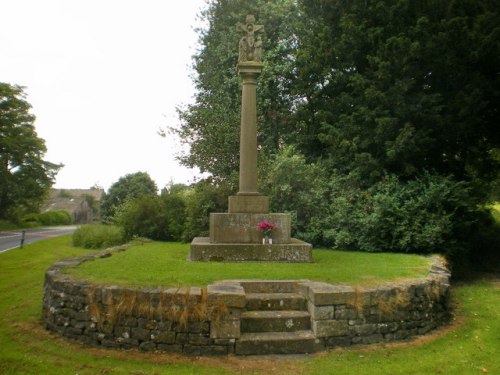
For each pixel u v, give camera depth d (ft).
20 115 144.87
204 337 18.83
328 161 49.34
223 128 60.54
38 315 24.67
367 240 41.73
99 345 19.77
